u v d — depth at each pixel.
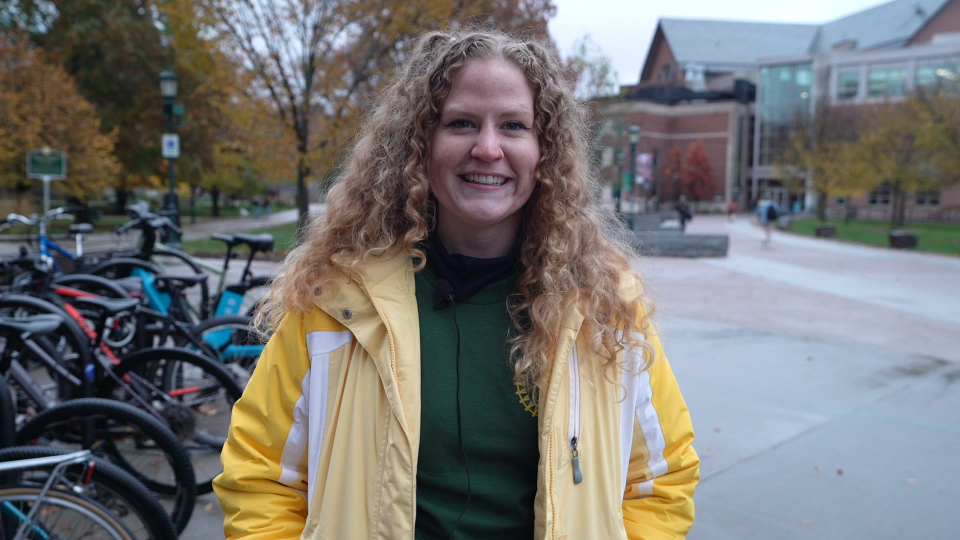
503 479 1.27
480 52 1.31
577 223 1.35
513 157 1.30
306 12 15.73
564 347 1.26
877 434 4.57
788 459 4.13
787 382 5.79
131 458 3.24
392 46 16.30
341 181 1.48
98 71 25.14
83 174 21.06
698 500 3.59
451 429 1.26
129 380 3.43
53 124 19.81
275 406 1.31
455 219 1.38
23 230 16.23
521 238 1.39
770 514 3.44
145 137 24.83
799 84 59.47
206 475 3.57
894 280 13.49
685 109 63.84
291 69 16.62
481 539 1.26
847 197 38.72
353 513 1.21
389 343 1.24
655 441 1.34
